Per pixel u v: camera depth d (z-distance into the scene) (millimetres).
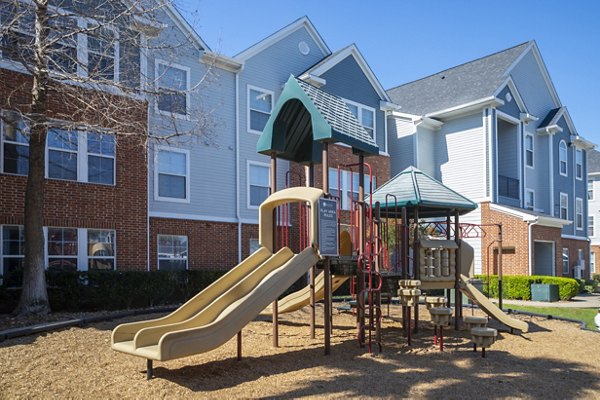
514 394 6000
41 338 8273
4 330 8680
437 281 10469
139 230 14297
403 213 9977
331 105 9172
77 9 11070
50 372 6352
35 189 10750
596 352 8523
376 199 10781
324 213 8070
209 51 17156
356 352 8117
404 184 10750
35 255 10711
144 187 14477
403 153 25531
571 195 30312
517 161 26141
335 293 18922
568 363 7684
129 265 14023
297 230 18719
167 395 5570
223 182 17797
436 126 25859
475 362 7609
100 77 11078
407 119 25406
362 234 8703
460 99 25484
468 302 17359
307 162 10539
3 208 11961
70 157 13188
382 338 9555
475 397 5844
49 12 11211
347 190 21453
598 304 18359
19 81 12117
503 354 8242
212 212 17422
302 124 9727
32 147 10727
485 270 23578
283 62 20078
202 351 6148
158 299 13719
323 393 5789
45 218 12594
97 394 5559
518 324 10164
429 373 6855
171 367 6727
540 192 28125
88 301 12125
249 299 6816
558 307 17031
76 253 13188
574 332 10664
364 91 22656
